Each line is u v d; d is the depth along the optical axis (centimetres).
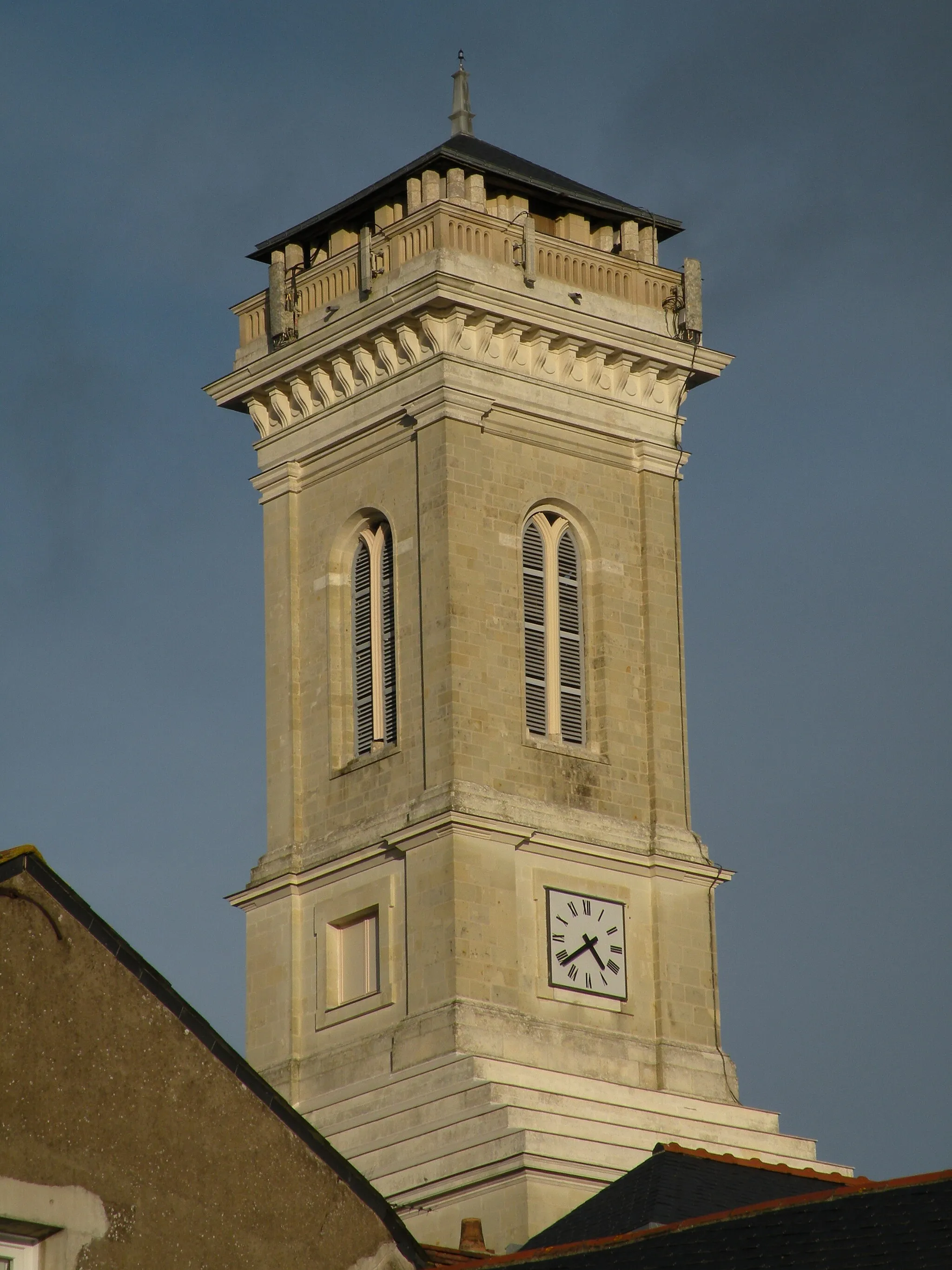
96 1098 11331
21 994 11200
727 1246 12062
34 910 11300
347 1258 11825
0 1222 11006
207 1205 11512
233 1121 11669
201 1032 11656
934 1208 11956
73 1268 11125
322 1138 11912
